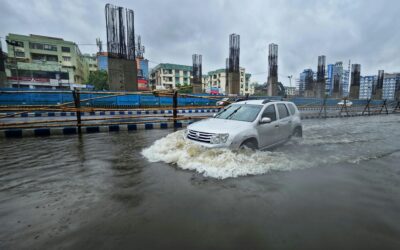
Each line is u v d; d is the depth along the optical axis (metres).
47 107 8.38
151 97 21.72
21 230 2.26
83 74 65.56
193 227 2.31
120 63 21.48
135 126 9.86
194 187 3.34
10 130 7.86
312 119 15.94
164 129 10.05
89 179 3.71
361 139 7.30
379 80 51.09
